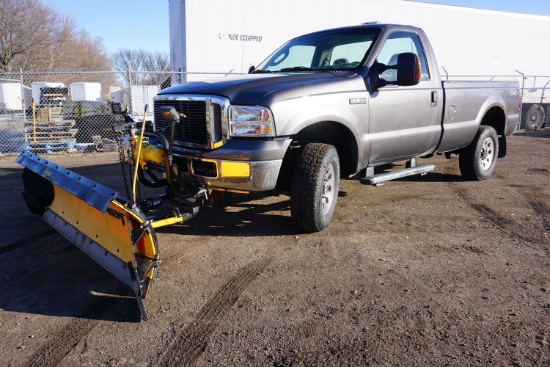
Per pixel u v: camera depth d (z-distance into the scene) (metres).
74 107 12.88
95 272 3.90
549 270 3.85
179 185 4.43
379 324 3.03
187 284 3.64
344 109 4.63
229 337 2.91
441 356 2.68
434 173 7.95
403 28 5.62
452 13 15.38
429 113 5.69
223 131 4.16
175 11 14.02
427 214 5.46
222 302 3.36
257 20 12.73
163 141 4.19
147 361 2.69
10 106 24.27
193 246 4.43
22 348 2.83
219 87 4.31
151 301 3.38
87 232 3.86
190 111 4.34
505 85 7.22
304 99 4.33
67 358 2.73
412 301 3.32
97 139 11.59
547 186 6.95
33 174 4.80
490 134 7.11
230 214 5.42
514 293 3.44
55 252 4.34
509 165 8.88
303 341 2.85
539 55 17.31
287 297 3.41
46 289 3.60
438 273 3.80
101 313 3.24
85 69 49.66
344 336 2.90
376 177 5.18
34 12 43.34
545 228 4.95
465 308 3.22
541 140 13.54
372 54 5.12
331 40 5.64
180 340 2.89
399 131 5.33
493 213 5.51
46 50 45.31
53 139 11.47
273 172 4.17
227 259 4.12
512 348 2.75
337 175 4.77
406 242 4.52
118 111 4.64
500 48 16.52
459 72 15.98
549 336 2.87
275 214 5.41
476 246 4.41
